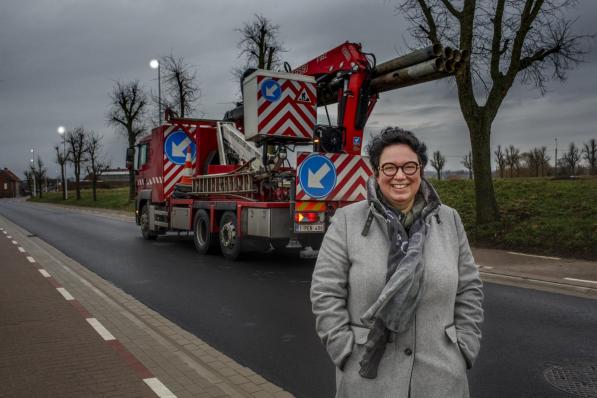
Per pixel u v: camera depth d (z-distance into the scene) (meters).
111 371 4.46
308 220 9.80
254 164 11.91
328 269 2.07
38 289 8.24
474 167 14.03
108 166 51.41
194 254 12.92
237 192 11.52
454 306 2.08
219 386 4.13
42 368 4.54
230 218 11.63
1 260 11.80
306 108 10.94
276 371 4.75
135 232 19.53
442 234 2.05
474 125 13.85
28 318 6.32
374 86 9.98
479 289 2.10
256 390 4.18
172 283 9.09
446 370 1.91
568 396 4.06
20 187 152.12
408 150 2.02
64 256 12.51
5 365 4.62
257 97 10.52
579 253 10.88
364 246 2.00
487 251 11.84
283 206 10.27
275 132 10.70
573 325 6.13
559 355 5.04
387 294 1.82
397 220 1.99
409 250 1.90
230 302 7.58
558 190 16.34
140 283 9.13
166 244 15.28
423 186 2.12
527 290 8.18
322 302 2.04
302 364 4.93
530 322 6.28
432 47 8.62
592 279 8.62
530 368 4.69
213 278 9.54
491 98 13.71
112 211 34.78
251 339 5.75
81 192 71.06
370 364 1.91
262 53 22.67
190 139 14.81
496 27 13.50
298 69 11.53
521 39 13.34
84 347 5.15
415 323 1.94
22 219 29.00
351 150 10.10
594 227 11.91
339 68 10.44
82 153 54.62
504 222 13.59
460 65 8.65
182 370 4.49
